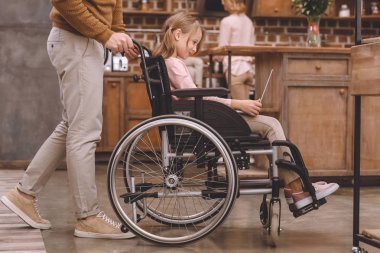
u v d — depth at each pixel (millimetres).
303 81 4957
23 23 6438
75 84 3090
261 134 3201
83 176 3129
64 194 4730
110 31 3033
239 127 3086
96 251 2875
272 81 5098
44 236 3197
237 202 4395
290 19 8523
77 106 3100
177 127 3072
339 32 8625
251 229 3441
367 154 5156
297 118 4977
